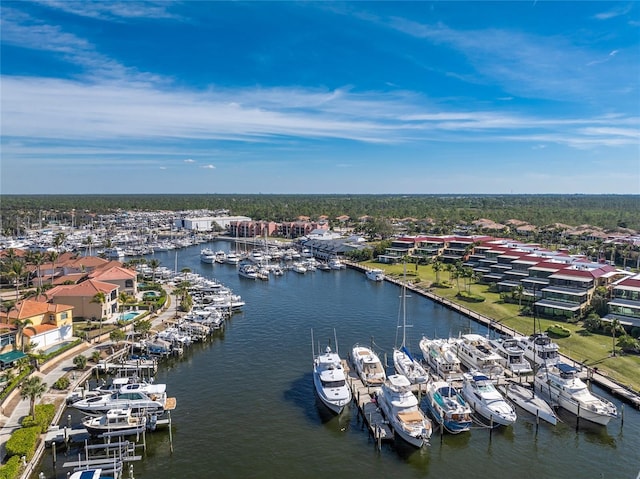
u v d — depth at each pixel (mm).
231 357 83062
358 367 72938
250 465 50969
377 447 54344
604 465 51188
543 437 56625
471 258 163750
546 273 123125
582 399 59969
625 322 88750
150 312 107750
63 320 88250
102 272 122062
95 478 45062
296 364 79500
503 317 103938
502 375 71312
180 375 75000
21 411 58750
